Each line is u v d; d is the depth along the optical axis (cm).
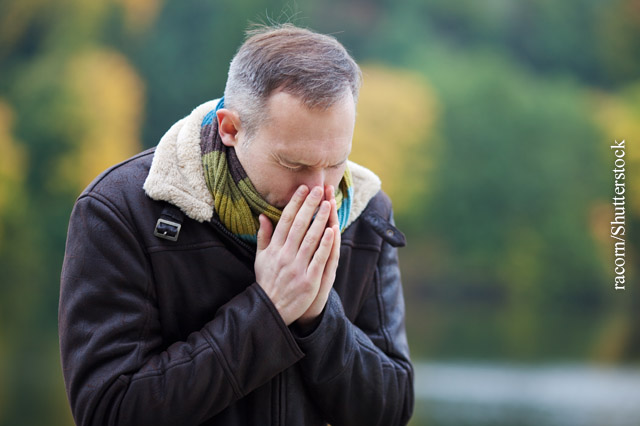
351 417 285
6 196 5538
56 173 5694
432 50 7638
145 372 259
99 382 258
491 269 6500
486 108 6812
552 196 6656
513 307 6347
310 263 263
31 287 5366
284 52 257
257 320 261
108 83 6134
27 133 5725
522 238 6556
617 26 8238
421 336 4481
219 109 274
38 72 6016
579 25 8288
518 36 8306
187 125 282
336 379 275
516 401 2433
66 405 2050
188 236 275
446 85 6950
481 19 8238
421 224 6400
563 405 2355
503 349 3991
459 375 3097
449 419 2023
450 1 8212
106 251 268
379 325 303
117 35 6738
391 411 292
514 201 6625
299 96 253
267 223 270
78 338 264
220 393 259
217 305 278
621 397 2572
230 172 274
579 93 7669
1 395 2227
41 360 3241
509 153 6719
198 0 7081
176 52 7006
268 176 264
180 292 276
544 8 8275
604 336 4619
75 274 268
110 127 6012
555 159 6738
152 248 271
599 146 6844
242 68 266
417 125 6438
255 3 7000
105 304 266
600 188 6738
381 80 6644
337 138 258
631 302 6003
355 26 7781
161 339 275
